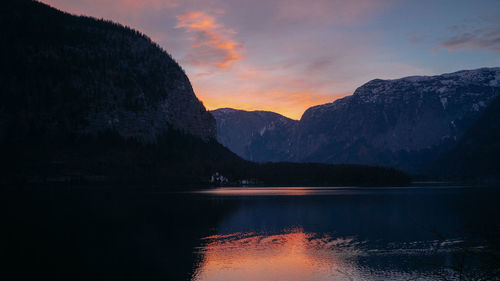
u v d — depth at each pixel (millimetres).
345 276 52719
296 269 56031
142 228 90875
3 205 135125
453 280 44125
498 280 19953
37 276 53812
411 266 56188
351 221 102625
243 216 113500
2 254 65500
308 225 95625
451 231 84188
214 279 52125
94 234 82875
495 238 20578
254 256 63688
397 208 134000
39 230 87312
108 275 53938
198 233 84562
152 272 55250
